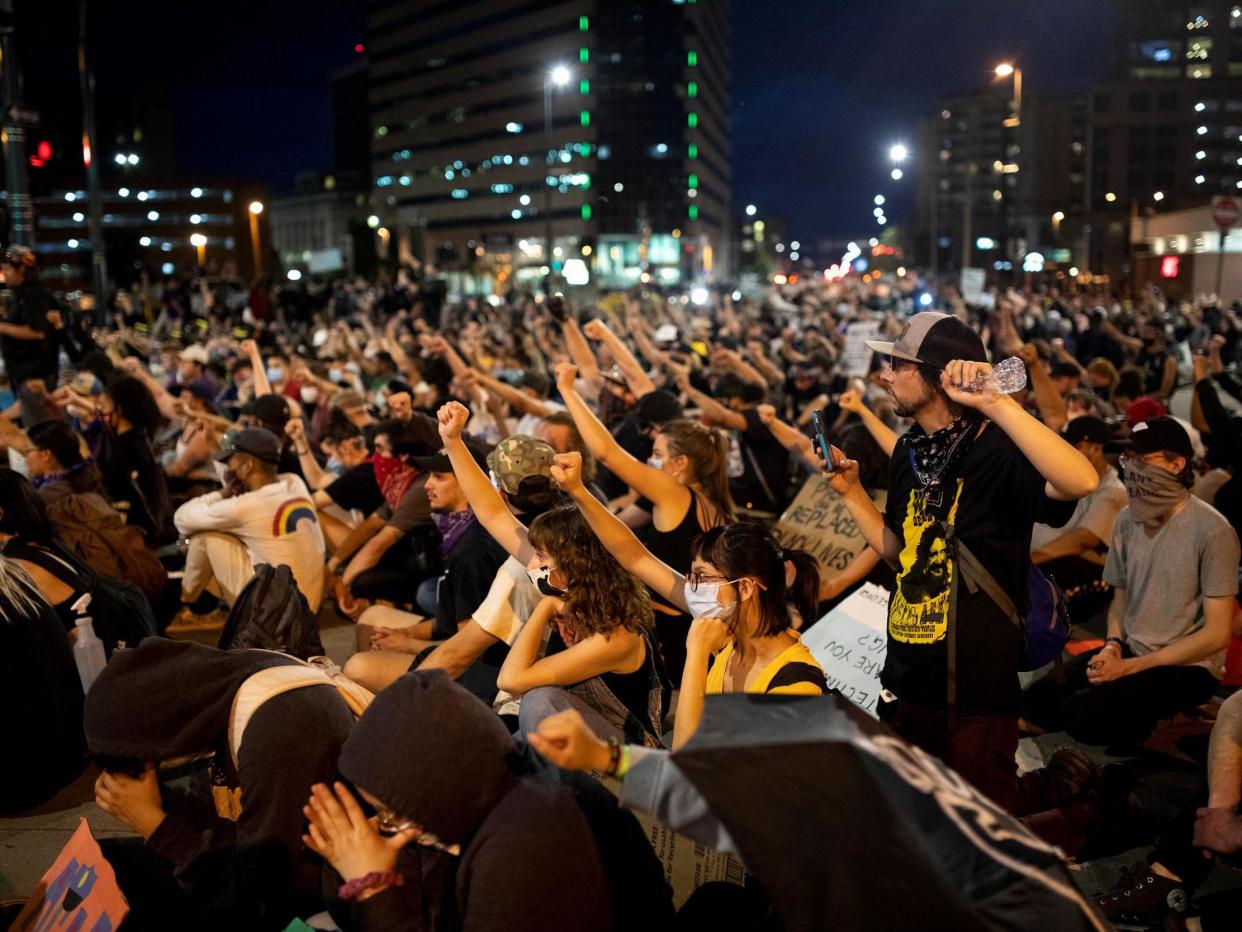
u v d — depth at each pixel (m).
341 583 6.93
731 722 2.29
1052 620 3.46
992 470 3.34
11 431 6.75
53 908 3.30
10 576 4.67
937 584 3.45
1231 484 7.11
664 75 131.00
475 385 10.32
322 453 11.01
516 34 141.62
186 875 3.42
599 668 3.87
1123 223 101.56
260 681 3.28
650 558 4.02
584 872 2.69
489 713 2.79
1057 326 23.92
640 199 132.12
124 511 8.36
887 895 2.07
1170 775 5.19
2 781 4.65
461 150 153.50
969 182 49.12
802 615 3.84
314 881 3.32
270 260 144.25
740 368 10.30
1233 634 5.38
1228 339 23.38
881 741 2.22
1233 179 133.88
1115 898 4.09
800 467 11.41
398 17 163.62
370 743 2.66
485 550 4.89
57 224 136.25
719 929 3.16
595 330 8.63
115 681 3.25
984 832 2.14
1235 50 132.12
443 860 2.94
